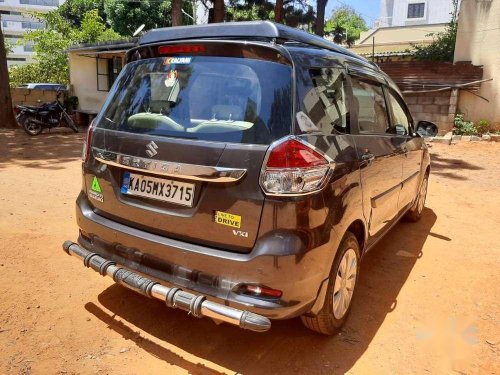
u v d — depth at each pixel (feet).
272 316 7.86
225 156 8.03
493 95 43.14
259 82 8.48
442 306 11.78
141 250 9.09
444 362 9.40
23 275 12.29
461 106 44.65
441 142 42.34
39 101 56.08
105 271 9.20
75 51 55.62
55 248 14.17
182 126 8.80
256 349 9.50
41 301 11.00
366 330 10.46
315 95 8.93
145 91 9.79
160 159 8.67
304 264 7.95
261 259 7.75
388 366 9.17
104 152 9.73
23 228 15.69
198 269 8.30
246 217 7.90
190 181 8.42
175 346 9.49
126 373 8.57
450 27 56.08
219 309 7.71
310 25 62.39
